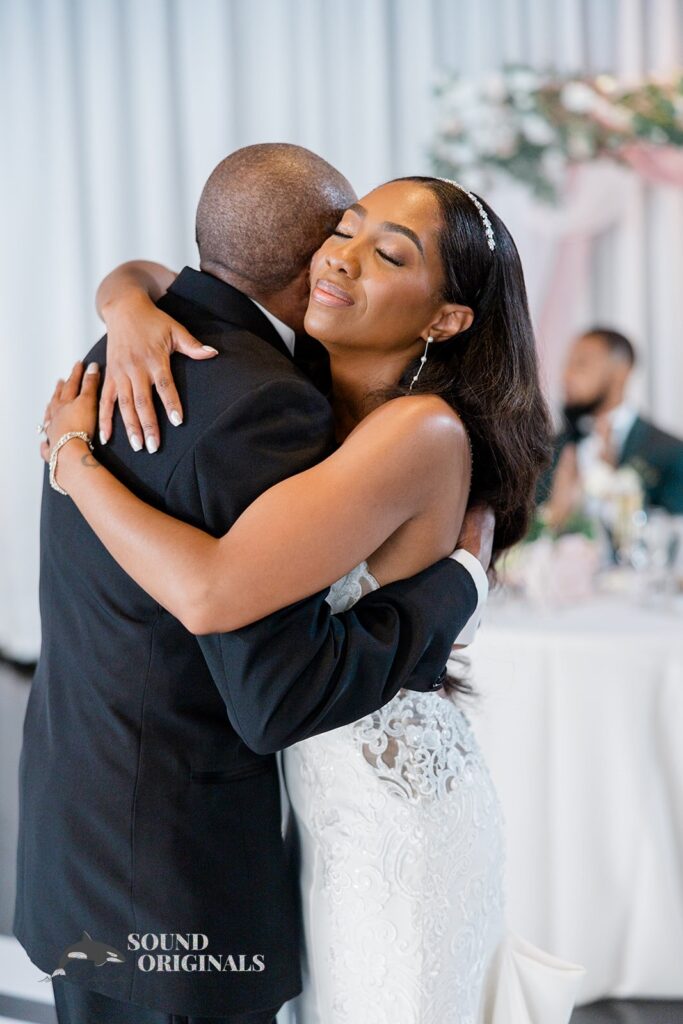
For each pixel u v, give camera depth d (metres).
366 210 1.50
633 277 5.58
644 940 2.69
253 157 1.51
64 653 1.46
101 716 1.40
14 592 5.64
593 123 5.00
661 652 2.69
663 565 3.20
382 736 1.50
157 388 1.36
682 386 5.70
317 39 5.55
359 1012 1.51
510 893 2.70
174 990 1.37
